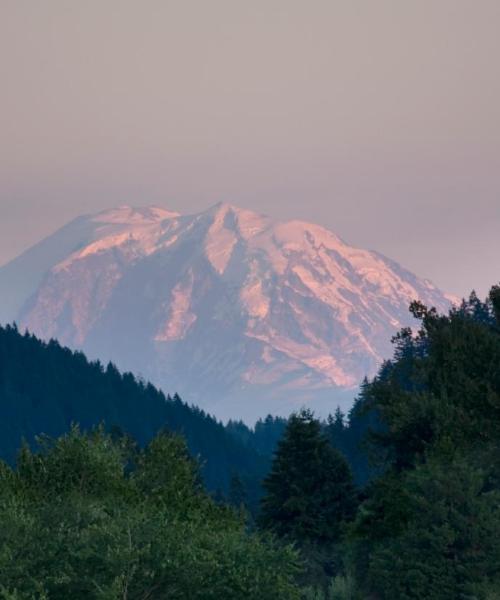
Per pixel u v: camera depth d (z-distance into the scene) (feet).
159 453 449.48
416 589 589.32
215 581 359.66
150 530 365.40
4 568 339.98
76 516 377.71
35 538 358.64
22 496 396.37
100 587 340.80
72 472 418.31
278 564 376.27
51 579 341.62
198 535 378.12
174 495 433.48
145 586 350.64
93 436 439.63
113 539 352.90
